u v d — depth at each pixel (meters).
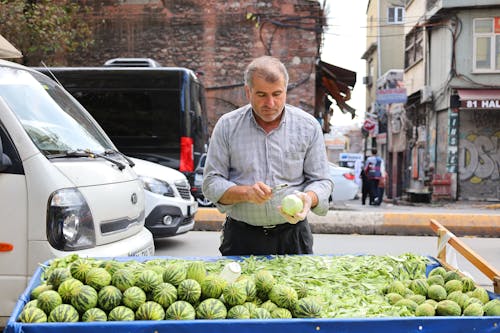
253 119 3.33
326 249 8.62
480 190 20.47
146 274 2.48
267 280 2.56
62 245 3.76
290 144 3.32
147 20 17.23
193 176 10.14
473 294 2.72
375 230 10.20
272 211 3.34
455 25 20.45
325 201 3.28
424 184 23.05
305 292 2.64
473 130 20.45
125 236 4.48
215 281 2.47
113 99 10.07
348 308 2.55
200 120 11.05
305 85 16.83
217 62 17.11
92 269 2.51
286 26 16.81
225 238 3.59
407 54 27.52
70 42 15.19
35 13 13.23
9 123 3.87
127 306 2.38
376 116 34.41
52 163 3.90
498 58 20.31
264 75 3.05
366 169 18.42
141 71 10.04
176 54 17.23
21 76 4.66
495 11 20.22
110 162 4.63
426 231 10.18
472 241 9.60
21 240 3.73
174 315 2.31
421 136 24.11
